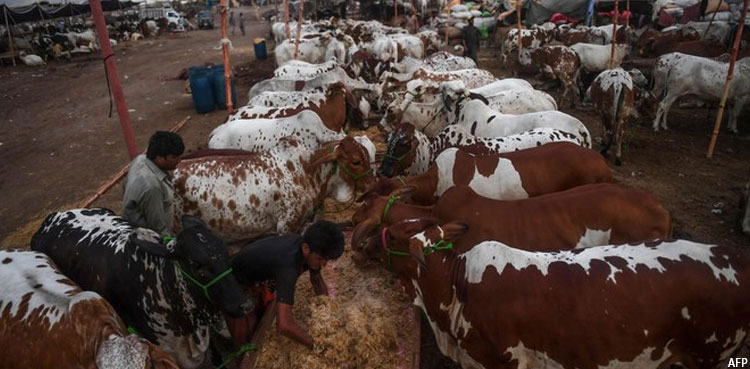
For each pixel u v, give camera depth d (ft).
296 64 38.96
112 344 8.12
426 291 11.53
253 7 188.03
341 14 100.01
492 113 21.97
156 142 12.58
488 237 13.29
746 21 54.19
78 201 26.09
